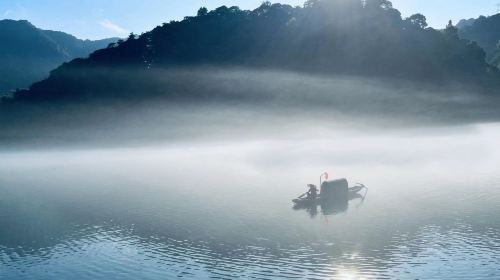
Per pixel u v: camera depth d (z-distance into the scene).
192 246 54.16
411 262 45.56
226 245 53.84
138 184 98.19
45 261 52.50
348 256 48.19
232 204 73.88
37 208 80.12
